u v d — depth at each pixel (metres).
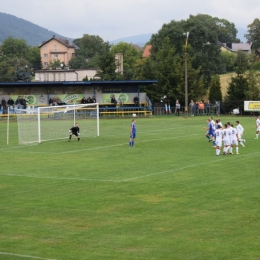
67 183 30.86
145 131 62.47
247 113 89.94
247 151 43.59
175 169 35.03
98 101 91.38
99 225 21.86
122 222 22.23
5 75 177.00
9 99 86.56
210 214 23.12
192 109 91.38
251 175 32.28
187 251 18.44
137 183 30.42
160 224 21.78
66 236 20.47
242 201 25.33
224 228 21.02
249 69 96.81
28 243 19.67
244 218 22.34
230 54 161.62
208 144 48.88
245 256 17.81
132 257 17.94
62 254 18.36
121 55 129.75
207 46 140.00
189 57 100.94
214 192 27.52
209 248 18.70
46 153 44.25
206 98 111.56
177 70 96.88
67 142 51.88
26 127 61.34
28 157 42.06
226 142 41.50
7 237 20.47
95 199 26.50
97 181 31.28
